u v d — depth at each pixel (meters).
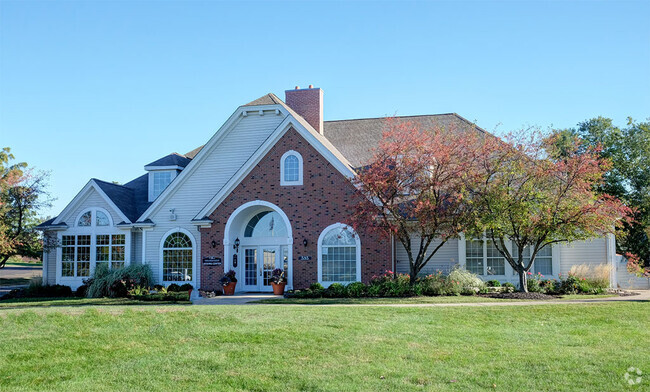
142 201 31.62
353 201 25.55
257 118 28.92
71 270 29.67
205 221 27.03
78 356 11.93
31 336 13.45
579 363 11.10
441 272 24.55
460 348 12.37
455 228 21.92
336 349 12.21
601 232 22.62
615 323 15.62
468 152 22.59
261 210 27.72
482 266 26.19
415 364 11.06
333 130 32.47
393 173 22.06
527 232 21.86
